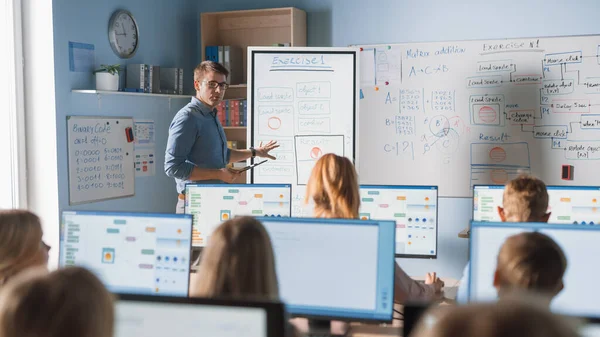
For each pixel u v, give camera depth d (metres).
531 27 4.65
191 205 3.01
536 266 1.52
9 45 4.03
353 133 4.45
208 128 3.95
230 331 1.18
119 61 4.67
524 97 4.69
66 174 4.18
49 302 0.87
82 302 0.88
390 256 1.94
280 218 2.01
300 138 4.50
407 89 4.94
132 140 4.77
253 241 1.52
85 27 4.33
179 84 5.07
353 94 4.45
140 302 1.22
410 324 1.32
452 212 4.91
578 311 1.88
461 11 4.79
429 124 4.91
